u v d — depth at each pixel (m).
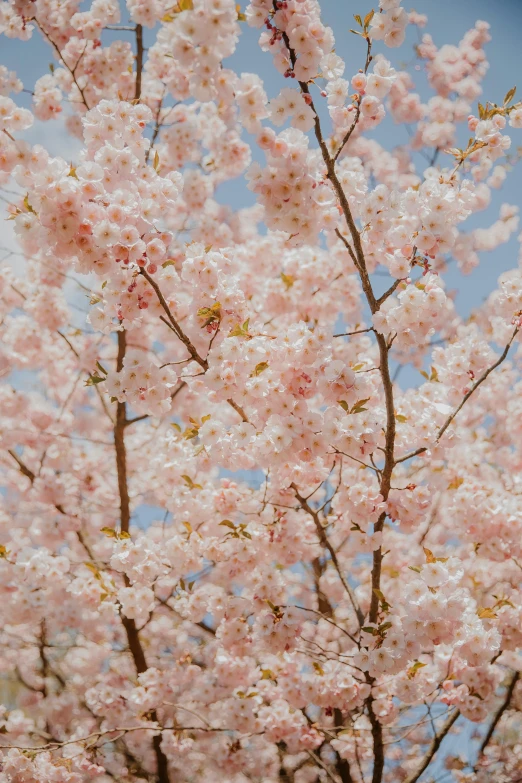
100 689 5.78
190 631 7.12
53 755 5.07
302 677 4.59
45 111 5.63
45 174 2.82
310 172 2.90
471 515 4.72
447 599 3.46
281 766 6.82
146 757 6.73
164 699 5.44
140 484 6.92
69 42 5.92
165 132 6.32
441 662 4.75
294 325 3.40
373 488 3.88
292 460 3.74
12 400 6.59
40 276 6.56
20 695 7.00
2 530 6.78
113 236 2.90
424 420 3.81
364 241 3.46
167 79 6.20
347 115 3.14
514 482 5.62
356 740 5.31
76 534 6.79
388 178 7.10
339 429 3.40
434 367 4.38
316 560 6.54
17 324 6.63
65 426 7.07
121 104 3.19
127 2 5.32
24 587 5.39
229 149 6.36
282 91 2.76
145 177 3.22
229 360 3.33
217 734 6.33
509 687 6.27
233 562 4.53
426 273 3.27
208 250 3.49
